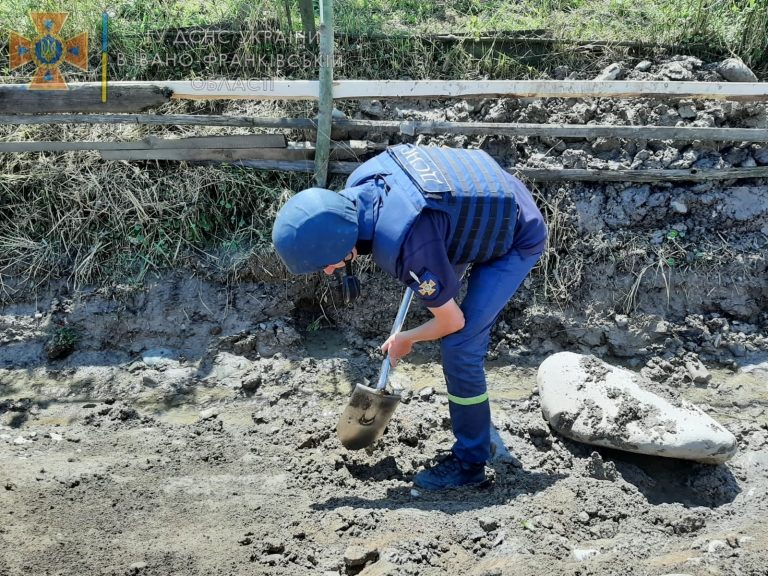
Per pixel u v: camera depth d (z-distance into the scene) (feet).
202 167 16.48
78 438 13.28
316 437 13.34
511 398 14.79
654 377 15.30
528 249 11.55
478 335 11.55
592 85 16.29
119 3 18.71
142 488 11.55
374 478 12.57
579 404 13.41
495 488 12.41
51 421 14.12
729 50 17.88
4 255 16.16
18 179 16.42
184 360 15.39
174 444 13.15
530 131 16.16
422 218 10.36
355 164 16.37
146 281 16.06
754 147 16.58
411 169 10.59
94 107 16.05
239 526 10.88
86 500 11.13
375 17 18.94
